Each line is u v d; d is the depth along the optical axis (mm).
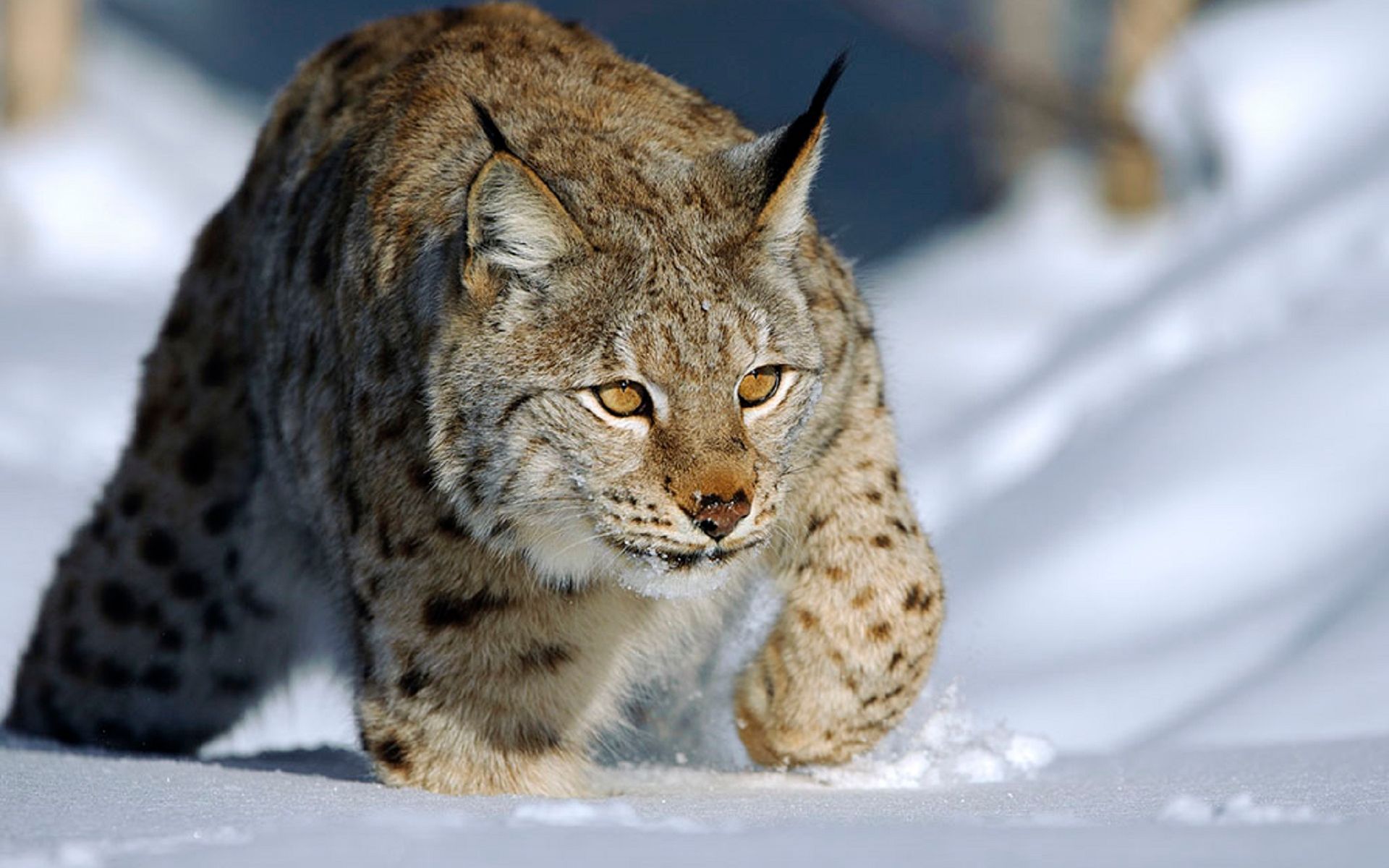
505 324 7738
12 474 20531
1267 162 22781
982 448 18922
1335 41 23562
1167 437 16609
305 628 10336
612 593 8344
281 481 9602
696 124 8891
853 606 8492
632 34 38750
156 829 6113
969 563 16484
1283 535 15008
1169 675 13844
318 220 9070
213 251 10508
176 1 42250
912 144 38781
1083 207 29578
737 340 7699
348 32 10391
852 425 8586
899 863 5168
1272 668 13164
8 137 34375
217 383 10305
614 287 7699
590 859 5234
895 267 31266
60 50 34562
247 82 40219
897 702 8688
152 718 10953
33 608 15891
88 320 26688
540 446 7738
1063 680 14227
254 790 7586
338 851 5363
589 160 8203
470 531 7969
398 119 8727
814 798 7777
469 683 8211
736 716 8812
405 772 8320
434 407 7879
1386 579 13461
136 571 10664
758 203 7984
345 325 8523
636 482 7664
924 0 30609
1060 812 6844
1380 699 11805
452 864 5148
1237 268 19422
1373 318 17047
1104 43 29031
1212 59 24375
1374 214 19250
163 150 35562
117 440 22109
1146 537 15516
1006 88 27375
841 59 8008
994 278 27906
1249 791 7465
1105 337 19703
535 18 9852
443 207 8156
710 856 5289
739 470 7637
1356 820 5980
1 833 6086
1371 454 15375
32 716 11320
